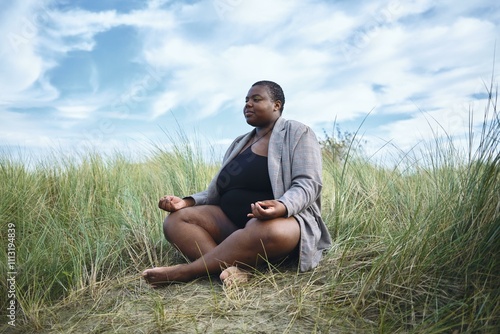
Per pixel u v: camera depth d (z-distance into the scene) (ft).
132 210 13.16
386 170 15.79
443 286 7.63
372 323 6.96
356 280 8.42
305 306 7.63
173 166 16.16
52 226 12.17
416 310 7.23
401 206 12.75
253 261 9.11
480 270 7.67
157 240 12.07
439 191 10.54
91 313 8.33
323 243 10.07
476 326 6.51
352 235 11.34
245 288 8.61
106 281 10.00
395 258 8.24
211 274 9.44
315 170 9.70
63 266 10.12
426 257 7.99
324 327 6.93
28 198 13.48
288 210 8.91
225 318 7.37
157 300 8.45
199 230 10.18
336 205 12.37
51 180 15.46
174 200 10.53
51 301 9.14
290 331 6.82
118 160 17.40
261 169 10.04
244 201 10.08
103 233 12.07
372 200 13.17
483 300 6.94
